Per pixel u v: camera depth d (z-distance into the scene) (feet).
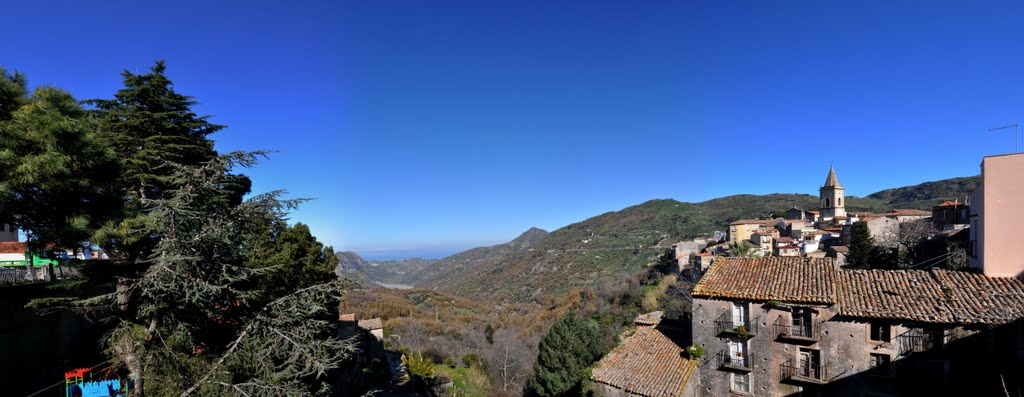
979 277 64.03
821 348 65.92
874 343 62.64
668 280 209.87
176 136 61.26
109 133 57.41
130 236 47.06
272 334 40.24
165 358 40.16
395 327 209.77
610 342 129.70
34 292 60.08
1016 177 63.05
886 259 136.15
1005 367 55.36
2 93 42.27
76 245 48.85
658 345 83.46
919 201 399.85
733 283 75.25
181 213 36.52
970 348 57.31
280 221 45.93
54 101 42.14
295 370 39.06
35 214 43.52
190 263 37.27
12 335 56.08
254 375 38.91
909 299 62.95
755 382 70.79
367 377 127.95
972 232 73.67
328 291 43.68
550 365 100.42
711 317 75.05
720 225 383.86
